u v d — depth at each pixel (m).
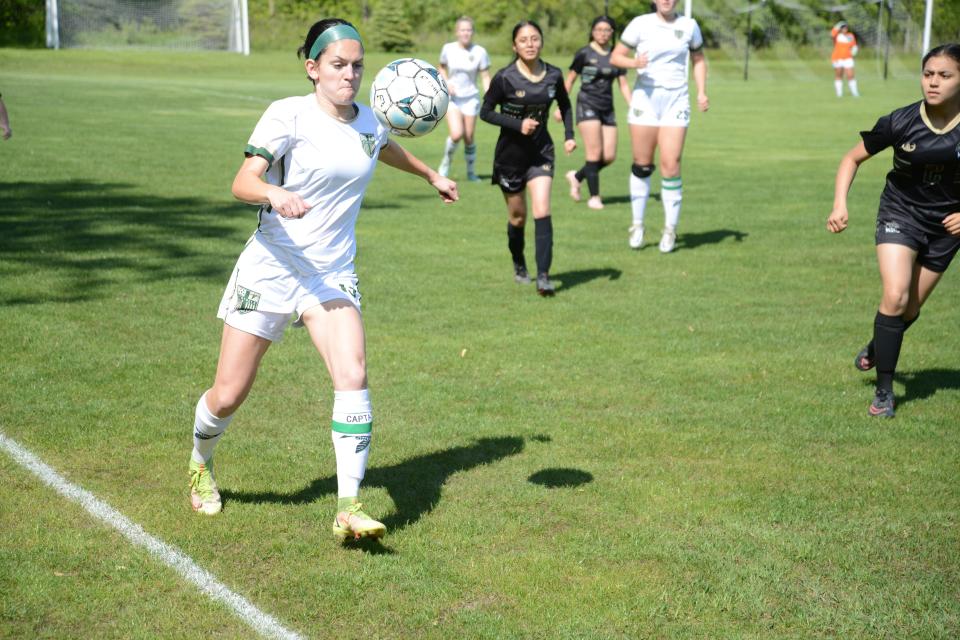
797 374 10.88
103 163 25.02
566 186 24.95
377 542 6.88
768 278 15.40
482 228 19.06
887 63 75.50
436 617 5.96
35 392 9.62
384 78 7.32
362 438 6.63
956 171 8.89
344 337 6.66
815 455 8.62
